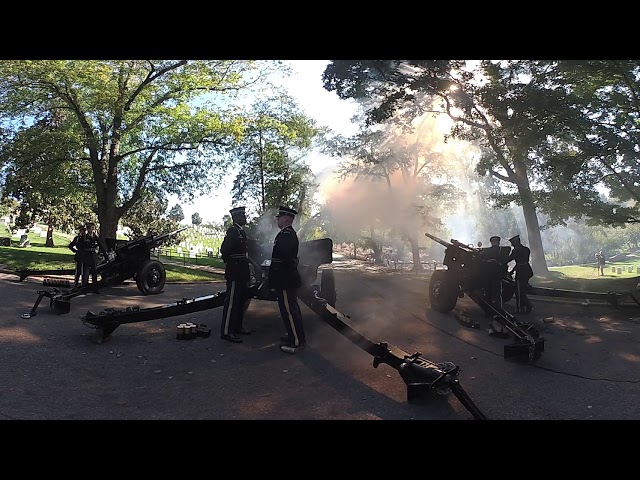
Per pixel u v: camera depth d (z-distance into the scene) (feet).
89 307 29.60
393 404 14.90
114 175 60.85
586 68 45.03
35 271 38.45
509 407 14.85
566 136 54.90
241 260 22.38
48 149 55.42
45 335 21.58
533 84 53.42
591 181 58.29
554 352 21.80
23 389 14.87
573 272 114.93
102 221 60.59
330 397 15.40
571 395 16.02
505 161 67.56
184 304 22.27
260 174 96.12
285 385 16.47
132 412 13.73
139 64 57.16
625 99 50.29
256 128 79.05
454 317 29.60
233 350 20.65
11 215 100.37
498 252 29.35
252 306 31.01
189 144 61.46
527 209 71.77
